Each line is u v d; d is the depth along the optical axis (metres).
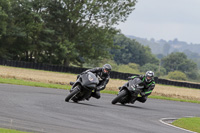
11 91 52.38
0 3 189.00
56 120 31.45
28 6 194.00
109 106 50.06
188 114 57.22
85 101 53.09
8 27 195.88
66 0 193.38
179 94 107.94
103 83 47.88
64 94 60.81
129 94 51.97
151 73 51.31
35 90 60.59
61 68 158.75
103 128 30.53
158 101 73.81
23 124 27.38
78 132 26.92
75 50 198.00
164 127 37.78
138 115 45.06
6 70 119.88
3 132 22.66
